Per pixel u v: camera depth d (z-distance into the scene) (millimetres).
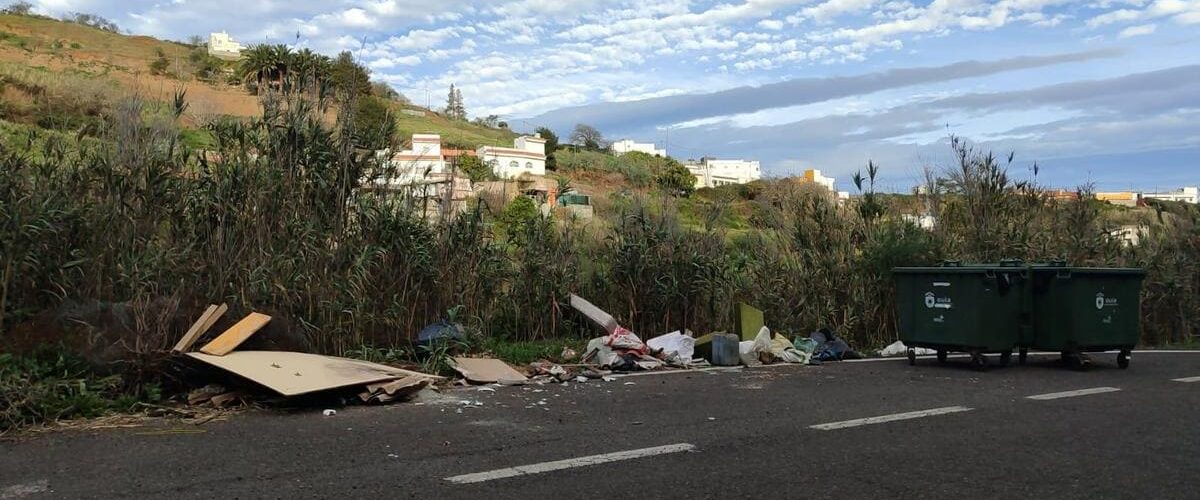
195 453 5133
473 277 10367
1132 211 18641
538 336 11133
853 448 5602
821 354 11219
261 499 4203
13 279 7355
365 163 9781
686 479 4770
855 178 14227
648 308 11797
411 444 5500
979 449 5613
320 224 9094
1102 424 6523
